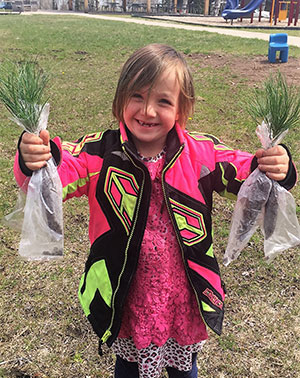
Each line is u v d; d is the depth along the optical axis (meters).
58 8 36.56
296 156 4.93
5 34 14.09
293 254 3.37
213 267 1.76
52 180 1.52
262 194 1.61
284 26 19.95
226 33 16.20
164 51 1.55
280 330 2.72
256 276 3.15
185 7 33.88
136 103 1.54
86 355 2.54
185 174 1.67
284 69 8.83
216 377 2.44
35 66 1.93
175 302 1.74
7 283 3.04
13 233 3.56
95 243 1.71
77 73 8.66
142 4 35.56
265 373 2.46
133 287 1.70
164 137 1.68
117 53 10.83
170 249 1.68
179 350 1.85
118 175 1.65
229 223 3.76
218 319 1.74
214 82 7.87
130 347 1.84
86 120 6.07
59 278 3.10
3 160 4.79
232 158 1.72
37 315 2.79
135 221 1.64
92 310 1.73
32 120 1.45
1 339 2.63
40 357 2.53
